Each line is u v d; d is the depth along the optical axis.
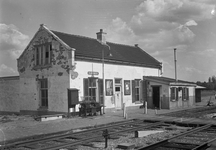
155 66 28.14
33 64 21.33
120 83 23.42
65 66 18.81
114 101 22.41
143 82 26.14
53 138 10.12
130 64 24.39
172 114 19.55
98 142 9.84
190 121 14.95
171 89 24.80
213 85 59.69
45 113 20.14
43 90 20.72
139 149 7.93
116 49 25.97
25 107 21.84
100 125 14.05
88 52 20.45
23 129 12.51
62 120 15.99
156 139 10.24
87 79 19.77
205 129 12.48
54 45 19.67
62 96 18.91
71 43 20.45
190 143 9.24
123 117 17.36
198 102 35.03
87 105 17.88
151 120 15.73
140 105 25.38
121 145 8.80
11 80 23.22
